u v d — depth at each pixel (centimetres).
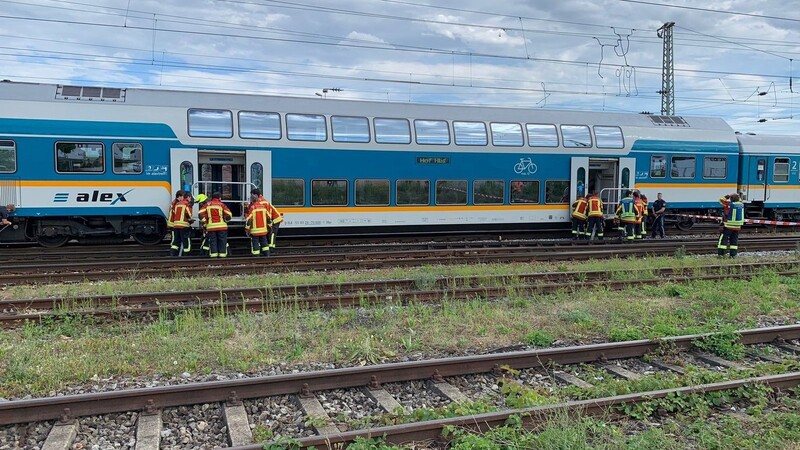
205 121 1420
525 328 763
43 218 1361
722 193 2003
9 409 455
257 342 681
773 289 1018
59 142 1310
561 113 1811
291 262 1266
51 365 584
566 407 458
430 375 576
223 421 482
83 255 1379
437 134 1630
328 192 1526
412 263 1291
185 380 575
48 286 995
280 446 411
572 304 894
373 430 429
